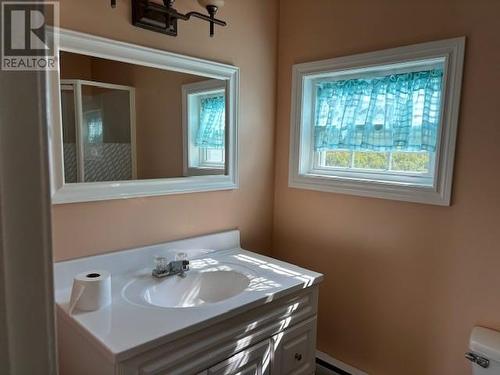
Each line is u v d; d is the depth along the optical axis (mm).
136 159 1650
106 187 1551
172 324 1194
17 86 305
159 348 1136
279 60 2244
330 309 2137
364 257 1965
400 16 1737
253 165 2197
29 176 319
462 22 1553
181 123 1801
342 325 2088
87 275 1334
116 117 1565
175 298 1609
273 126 2289
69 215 1468
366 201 1936
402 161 1873
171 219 1822
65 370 1302
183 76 1787
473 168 1564
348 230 2020
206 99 1897
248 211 2209
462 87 1562
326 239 2121
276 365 1547
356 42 1899
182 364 1206
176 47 1745
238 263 1833
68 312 1260
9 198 313
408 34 1717
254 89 2135
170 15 1642
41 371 344
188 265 1708
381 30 1806
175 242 1827
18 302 327
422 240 1747
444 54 1598
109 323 1192
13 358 331
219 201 2041
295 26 2150
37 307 335
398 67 1812
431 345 1757
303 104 2152
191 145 1854
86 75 1460
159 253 1760
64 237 1463
